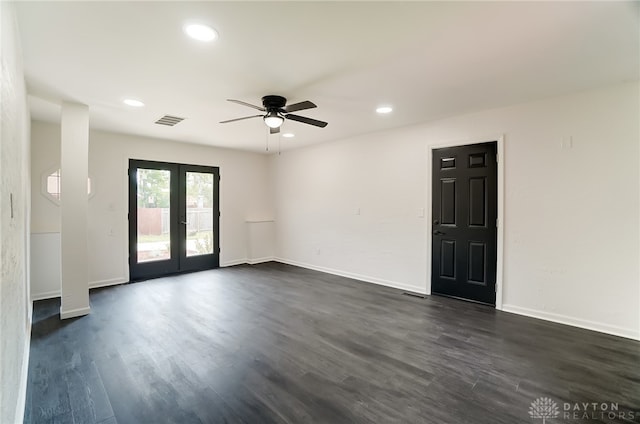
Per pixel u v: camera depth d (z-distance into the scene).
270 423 1.79
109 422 1.81
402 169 4.54
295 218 6.30
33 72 2.61
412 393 2.07
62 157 3.33
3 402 1.20
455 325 3.21
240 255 6.47
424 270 4.34
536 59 2.39
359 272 5.14
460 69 2.57
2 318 1.17
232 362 2.47
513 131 3.52
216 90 3.01
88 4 1.72
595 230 3.05
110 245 4.80
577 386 2.14
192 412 1.89
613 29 1.97
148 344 2.77
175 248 5.57
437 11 1.80
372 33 2.04
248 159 6.56
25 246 2.73
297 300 4.04
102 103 3.38
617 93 2.92
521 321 3.30
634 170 2.86
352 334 3.00
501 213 3.62
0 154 1.12
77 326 3.17
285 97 3.19
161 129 4.56
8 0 1.38
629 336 2.89
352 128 4.57
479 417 1.84
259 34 2.04
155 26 1.95
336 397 2.03
